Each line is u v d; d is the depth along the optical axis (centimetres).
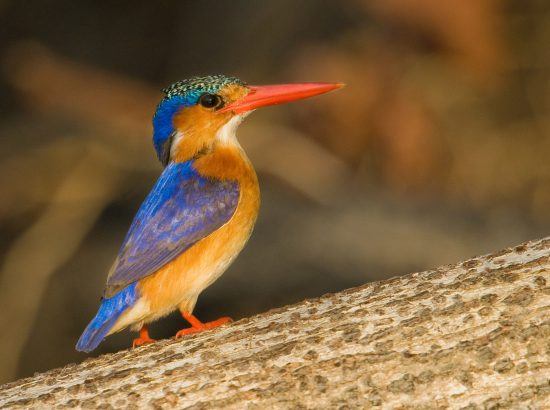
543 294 528
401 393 507
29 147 1455
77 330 1280
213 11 1700
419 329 530
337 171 1443
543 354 504
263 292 1246
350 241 1276
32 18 1684
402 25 1515
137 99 1598
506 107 1515
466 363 508
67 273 1325
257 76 1608
